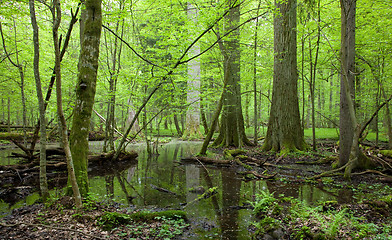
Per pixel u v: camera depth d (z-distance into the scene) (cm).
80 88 486
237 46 1100
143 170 891
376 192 591
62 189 620
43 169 460
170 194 599
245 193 604
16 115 2206
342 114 791
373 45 954
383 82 1099
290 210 451
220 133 1498
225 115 1383
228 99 1383
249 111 2836
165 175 809
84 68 486
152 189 641
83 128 491
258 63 1154
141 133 2200
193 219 442
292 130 1119
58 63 354
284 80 1123
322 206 462
